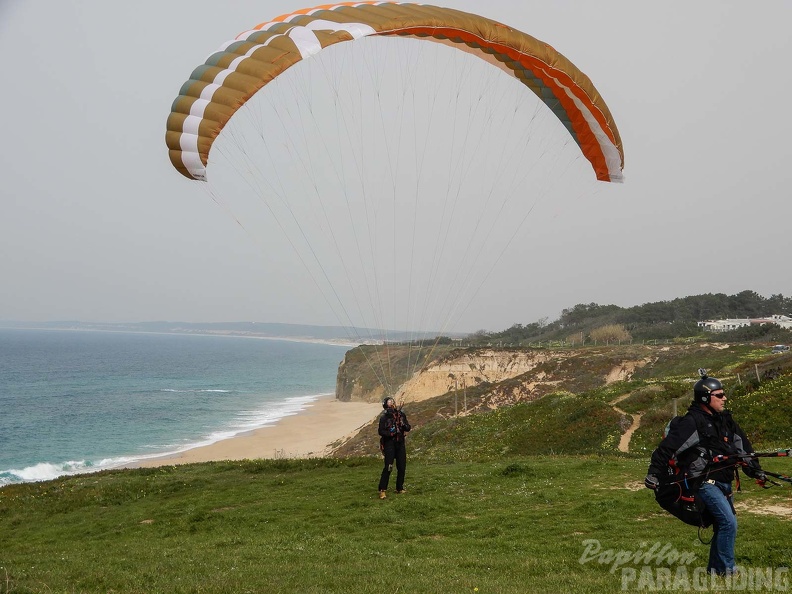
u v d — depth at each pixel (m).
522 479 17.39
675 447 7.51
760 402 28.64
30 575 9.73
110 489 21.02
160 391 125.06
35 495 22.02
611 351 69.31
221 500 17.95
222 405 102.00
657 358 64.94
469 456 32.06
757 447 22.30
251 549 11.62
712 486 7.48
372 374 102.25
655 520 11.93
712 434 7.47
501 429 38.06
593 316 148.50
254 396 117.88
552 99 19.95
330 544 11.88
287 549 11.50
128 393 120.25
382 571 9.16
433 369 80.75
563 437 33.16
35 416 87.38
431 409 60.53
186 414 90.12
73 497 20.59
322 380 160.62
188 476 22.50
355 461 22.31
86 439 68.88
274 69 14.85
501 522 12.94
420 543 11.77
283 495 17.80
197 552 11.60
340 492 17.48
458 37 17.08
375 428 53.50
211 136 14.95
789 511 11.60
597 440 31.80
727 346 64.56
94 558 11.79
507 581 8.28
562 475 17.47
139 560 11.16
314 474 20.83
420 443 40.66
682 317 141.25
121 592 8.27
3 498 22.09
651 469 7.65
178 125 15.17
